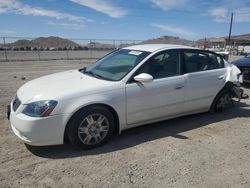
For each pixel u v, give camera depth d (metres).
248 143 4.50
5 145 4.18
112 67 4.79
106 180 3.33
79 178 3.36
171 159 3.87
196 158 3.93
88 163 3.72
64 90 3.96
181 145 4.34
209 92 5.48
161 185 3.26
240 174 3.55
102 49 28.98
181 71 5.02
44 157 3.86
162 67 4.80
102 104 4.11
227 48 44.41
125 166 3.66
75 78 4.54
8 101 6.73
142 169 3.59
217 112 6.00
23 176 3.38
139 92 4.41
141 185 3.25
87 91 4.01
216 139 4.62
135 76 4.43
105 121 4.18
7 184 3.21
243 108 6.46
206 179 3.41
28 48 29.47
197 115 5.84
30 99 3.84
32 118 3.69
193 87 5.12
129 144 4.33
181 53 5.10
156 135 4.71
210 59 5.63
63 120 3.82
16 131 3.92
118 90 4.22
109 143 4.34
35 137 3.73
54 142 3.85
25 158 3.81
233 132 4.95
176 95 4.89
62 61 20.45
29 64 17.50
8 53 25.41
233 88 5.86
